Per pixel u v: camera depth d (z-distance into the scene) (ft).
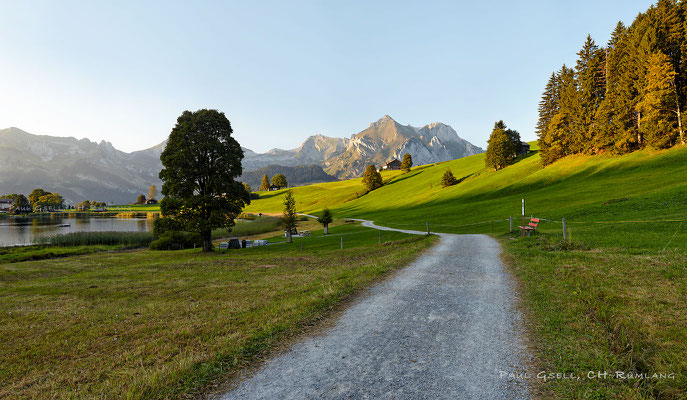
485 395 12.98
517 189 193.67
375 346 18.42
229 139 110.93
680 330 17.11
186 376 15.67
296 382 14.78
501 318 21.90
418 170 466.29
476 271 37.91
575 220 88.84
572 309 21.88
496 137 276.21
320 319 23.58
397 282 34.14
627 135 166.09
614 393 12.60
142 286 44.73
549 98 263.29
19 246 152.66
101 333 24.66
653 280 25.91
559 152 218.79
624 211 85.15
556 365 15.06
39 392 15.83
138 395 14.14
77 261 91.09
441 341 18.62
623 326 18.35
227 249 120.98
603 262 33.65
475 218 142.61
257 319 24.26
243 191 110.01
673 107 151.23
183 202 98.27
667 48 153.28
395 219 184.44
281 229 226.99
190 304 31.99
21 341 24.00
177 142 100.83
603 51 201.57
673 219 61.41
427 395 13.12
